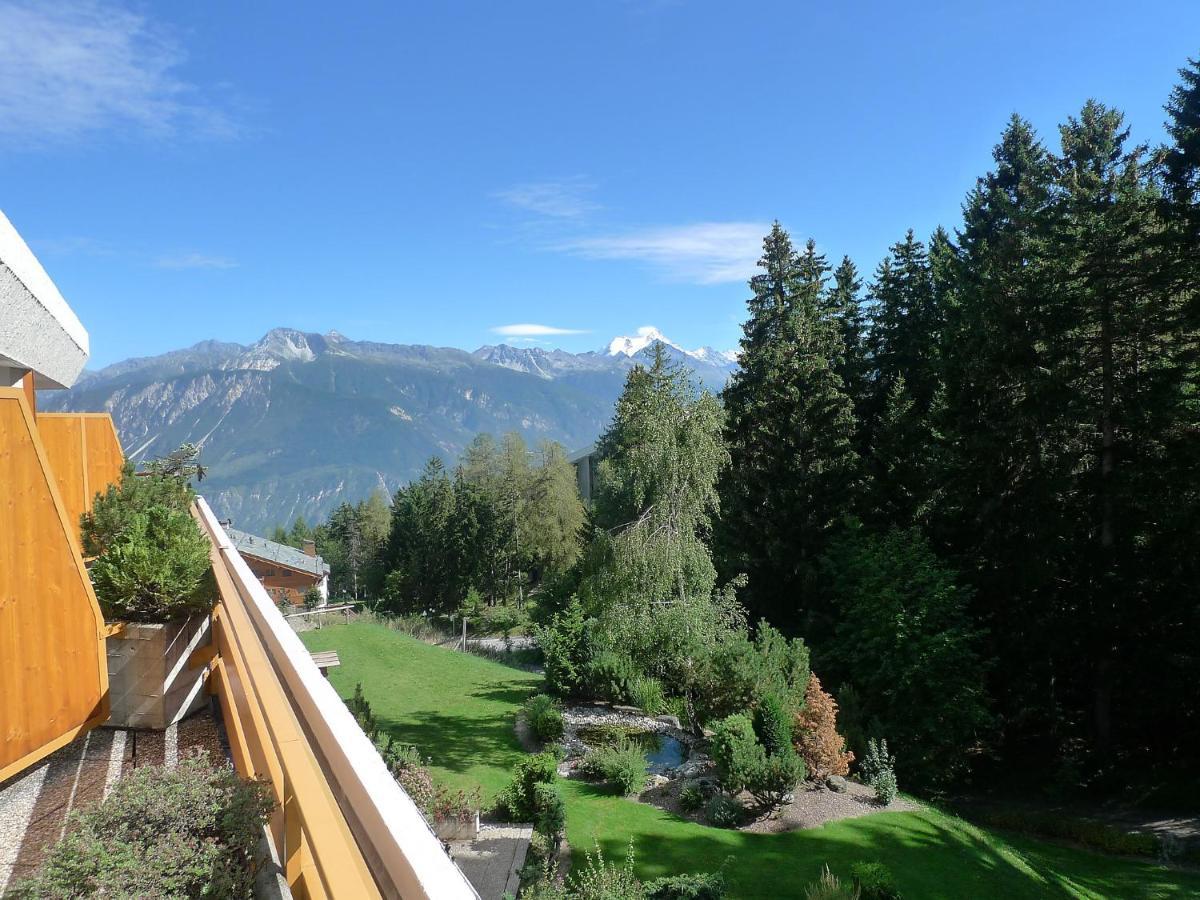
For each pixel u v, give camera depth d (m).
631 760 15.17
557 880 10.07
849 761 15.74
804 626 24.89
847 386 31.14
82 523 6.18
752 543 27.56
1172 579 18.73
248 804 2.46
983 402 22.17
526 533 51.47
